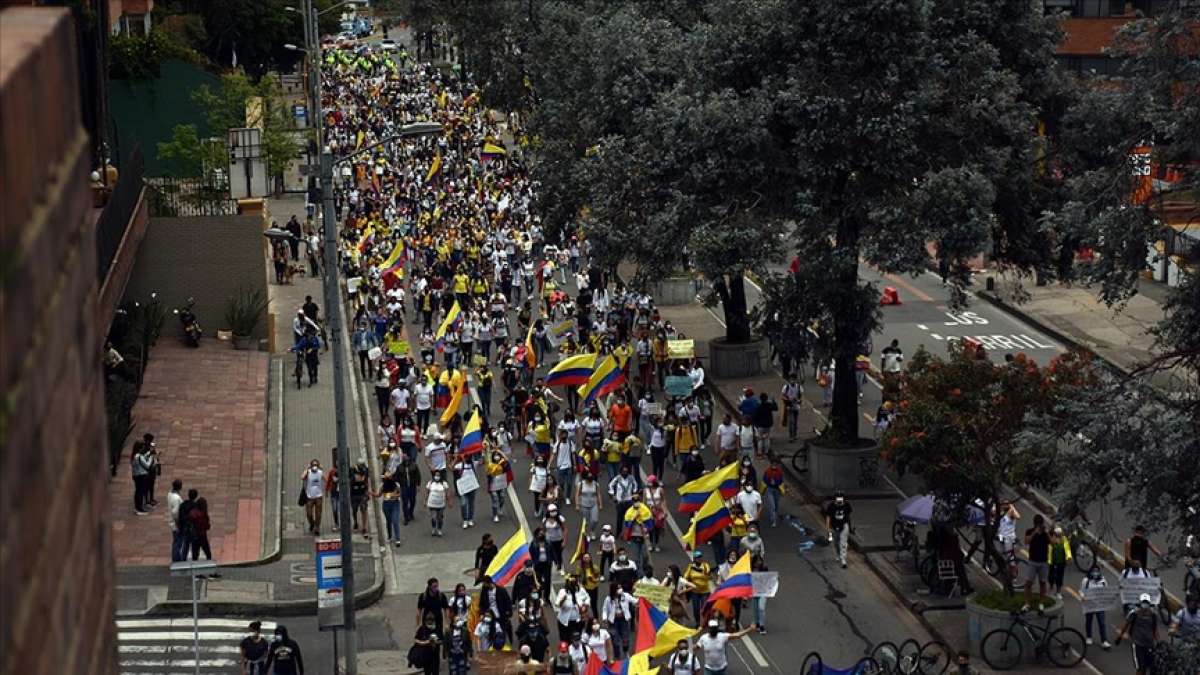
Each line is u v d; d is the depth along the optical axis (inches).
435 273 3784.5
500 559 1937.7
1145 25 1776.6
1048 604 1956.2
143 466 2368.4
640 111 2866.6
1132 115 1828.2
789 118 2445.9
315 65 3102.9
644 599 1795.0
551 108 3619.6
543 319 3403.1
